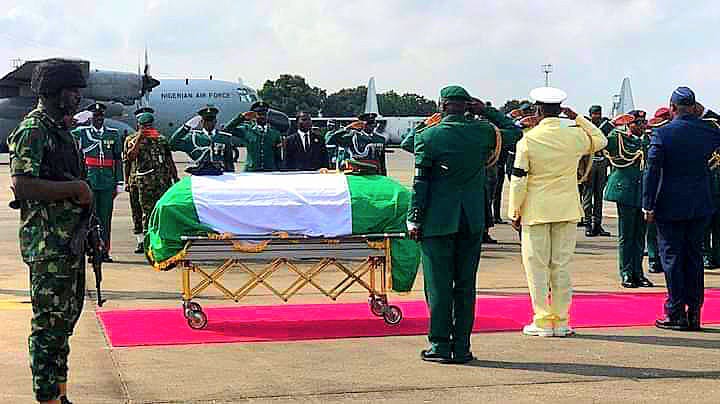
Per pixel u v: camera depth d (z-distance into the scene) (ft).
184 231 24.12
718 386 18.71
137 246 42.78
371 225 24.43
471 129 20.71
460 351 20.88
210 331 24.39
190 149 39.11
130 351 22.03
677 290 24.47
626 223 31.99
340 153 43.04
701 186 24.26
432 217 20.62
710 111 34.24
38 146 15.34
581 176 26.22
